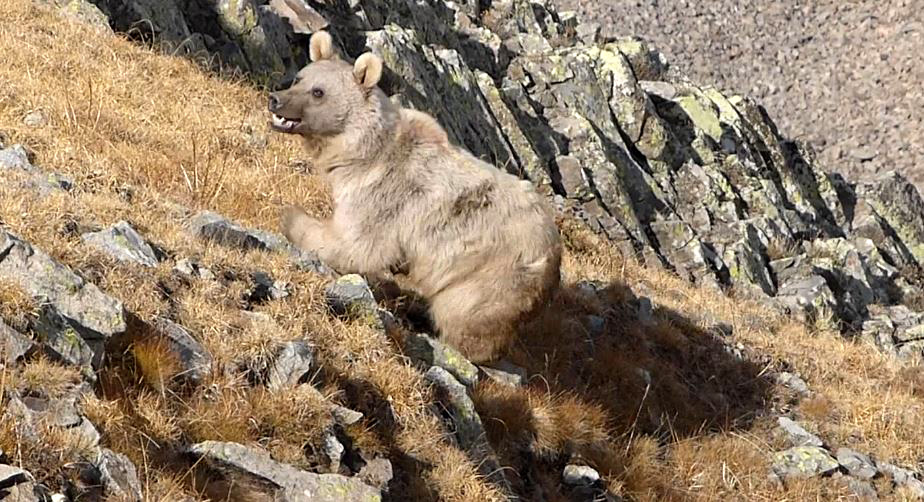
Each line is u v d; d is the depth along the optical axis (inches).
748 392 525.3
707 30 2431.1
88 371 231.9
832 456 484.1
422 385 292.0
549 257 337.4
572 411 381.7
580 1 2470.5
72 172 352.2
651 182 951.0
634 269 693.9
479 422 307.0
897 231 1320.1
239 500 230.5
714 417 485.1
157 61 583.8
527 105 938.7
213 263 296.0
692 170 1007.0
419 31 929.5
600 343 475.5
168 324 260.7
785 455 467.2
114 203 316.5
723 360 536.4
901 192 1349.7
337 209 327.9
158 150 442.9
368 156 321.7
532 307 336.5
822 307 856.3
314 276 309.7
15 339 224.5
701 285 812.0
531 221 335.0
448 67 852.0
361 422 266.4
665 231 890.1
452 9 1047.6
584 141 919.7
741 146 1114.1
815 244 1016.2
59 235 278.2
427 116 333.4
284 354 267.6
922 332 866.1
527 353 417.7
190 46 660.1
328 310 299.6
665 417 456.4
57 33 557.6
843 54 2385.6
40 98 446.9
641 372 467.2
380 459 263.0
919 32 2406.5
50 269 245.9
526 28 1123.3
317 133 322.7
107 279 264.8
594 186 877.8
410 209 323.6
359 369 282.7
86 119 437.1
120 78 526.9
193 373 253.3
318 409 258.1
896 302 1055.6
